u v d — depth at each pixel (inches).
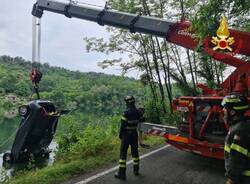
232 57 382.0
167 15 825.5
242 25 386.6
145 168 355.3
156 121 732.0
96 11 502.3
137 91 875.4
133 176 324.5
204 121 361.1
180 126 379.6
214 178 323.9
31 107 531.2
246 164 148.8
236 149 148.0
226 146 155.9
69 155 416.8
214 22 307.4
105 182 301.6
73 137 488.1
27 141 536.4
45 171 329.7
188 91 851.4
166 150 450.6
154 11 836.6
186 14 764.6
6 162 537.3
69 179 311.0
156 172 340.8
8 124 1353.3
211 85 706.2
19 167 502.3
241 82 358.0
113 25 486.3
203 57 406.0
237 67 379.9
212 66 774.5
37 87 555.5
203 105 362.9
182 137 367.6
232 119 155.6
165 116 726.5
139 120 331.3
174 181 311.9
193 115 365.4
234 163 147.8
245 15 357.4
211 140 350.9
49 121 545.0
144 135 521.7
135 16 466.0
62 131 510.0
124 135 322.0
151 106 747.4
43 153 569.9
